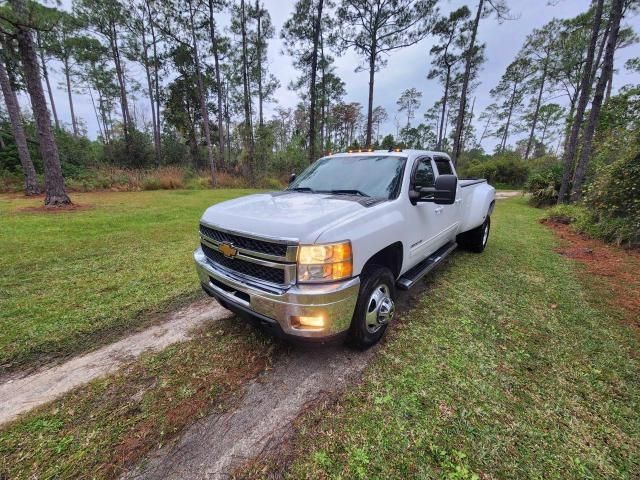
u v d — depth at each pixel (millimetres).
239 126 25344
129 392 2189
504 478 1591
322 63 26406
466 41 22578
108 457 1709
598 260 5375
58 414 1990
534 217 10648
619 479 1594
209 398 2141
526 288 4094
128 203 11328
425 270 3430
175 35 20953
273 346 2732
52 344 2740
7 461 1678
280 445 1788
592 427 1914
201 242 2857
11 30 8930
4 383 2266
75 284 4012
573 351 2701
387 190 2982
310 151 17891
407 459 1694
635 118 10727
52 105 33625
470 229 5191
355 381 2309
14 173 16797
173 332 2961
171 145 28219
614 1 9195
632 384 2303
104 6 22391
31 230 6777
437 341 2830
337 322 2154
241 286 2279
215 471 1633
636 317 3322
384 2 17562
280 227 2096
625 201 6688
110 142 25031
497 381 2311
